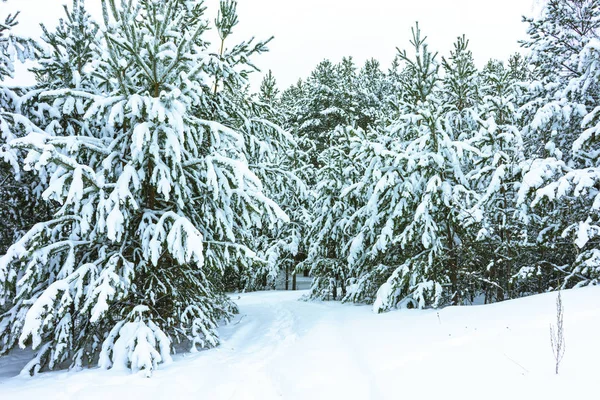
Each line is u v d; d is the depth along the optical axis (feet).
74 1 25.95
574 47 30.19
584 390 8.77
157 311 21.42
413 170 29.14
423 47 31.45
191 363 18.51
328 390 12.97
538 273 23.73
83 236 19.51
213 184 19.15
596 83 25.86
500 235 29.14
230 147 23.35
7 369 19.69
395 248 33.78
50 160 15.66
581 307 15.51
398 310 27.84
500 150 28.37
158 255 18.33
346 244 44.57
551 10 30.25
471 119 34.81
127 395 13.84
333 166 49.96
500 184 24.86
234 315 37.52
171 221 20.68
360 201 40.04
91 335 19.51
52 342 18.67
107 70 21.42
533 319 15.48
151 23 20.47
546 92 31.37
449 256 28.30
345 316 28.86
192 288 24.07
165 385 14.84
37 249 17.21
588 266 21.42
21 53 24.29
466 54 35.65
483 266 30.42
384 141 34.14
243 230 27.71
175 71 20.88
